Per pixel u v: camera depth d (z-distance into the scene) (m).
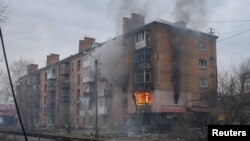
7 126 70.50
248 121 21.62
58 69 69.56
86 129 52.38
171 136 28.70
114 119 48.38
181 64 45.22
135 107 44.34
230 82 24.67
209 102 24.42
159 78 42.78
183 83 44.88
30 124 59.59
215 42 49.47
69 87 65.44
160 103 42.22
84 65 58.88
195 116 26.56
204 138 24.12
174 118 37.06
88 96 55.78
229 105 22.31
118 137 31.09
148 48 44.09
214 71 48.47
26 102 60.91
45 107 73.94
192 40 46.94
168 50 44.53
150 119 41.34
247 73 25.02
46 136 31.19
